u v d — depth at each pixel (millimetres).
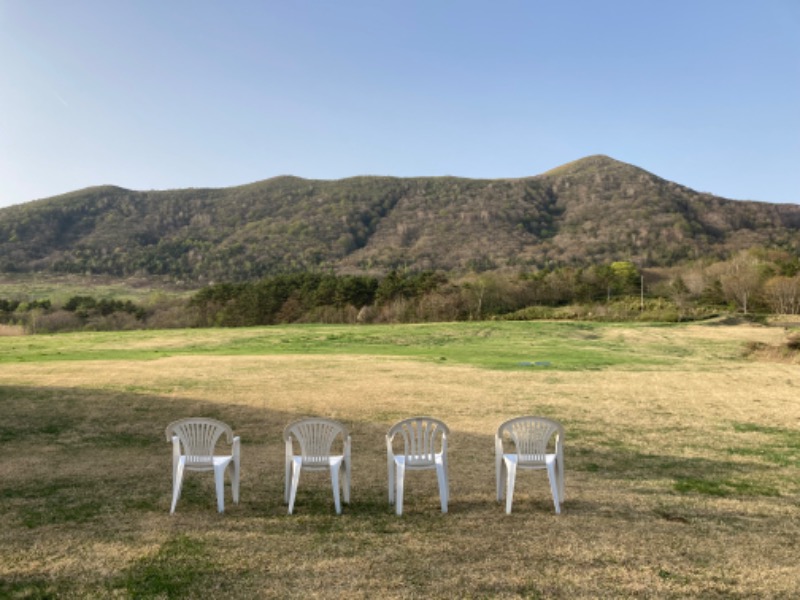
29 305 81562
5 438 12266
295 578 5484
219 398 17062
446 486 7797
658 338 50438
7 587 5254
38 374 21047
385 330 52781
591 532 6879
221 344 40688
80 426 13547
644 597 5137
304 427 7660
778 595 5223
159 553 6090
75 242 161500
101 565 5762
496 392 18922
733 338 50812
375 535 6754
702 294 86250
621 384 21391
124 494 8531
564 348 41969
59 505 7922
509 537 6684
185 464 7676
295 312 75938
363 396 17750
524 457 7824
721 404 17547
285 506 8047
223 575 5543
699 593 5230
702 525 7246
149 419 14438
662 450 11930
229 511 7766
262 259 145375
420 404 16719
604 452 11734
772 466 10727
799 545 6559
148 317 79125
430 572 5637
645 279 98250
